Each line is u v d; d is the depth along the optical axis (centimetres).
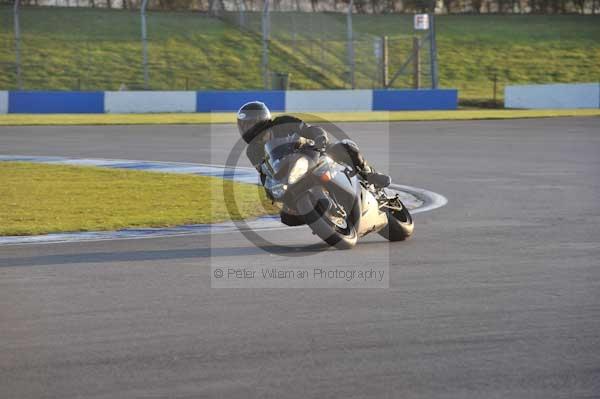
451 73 18350
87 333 1889
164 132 8931
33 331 1909
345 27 17288
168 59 16975
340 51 16738
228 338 1841
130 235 3278
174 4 18912
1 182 4962
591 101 13950
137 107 12888
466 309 2098
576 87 13962
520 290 2308
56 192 4544
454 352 1733
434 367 1634
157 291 2309
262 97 12988
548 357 1698
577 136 8394
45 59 16675
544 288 2331
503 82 18075
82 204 4116
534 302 2170
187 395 1483
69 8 18650
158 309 2108
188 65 16800
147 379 1569
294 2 17962
